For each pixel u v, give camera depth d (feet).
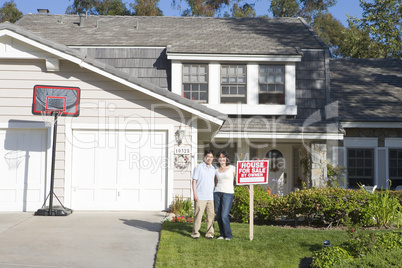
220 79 49.19
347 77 61.36
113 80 38.09
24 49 36.81
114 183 38.01
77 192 37.70
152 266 22.33
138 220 33.47
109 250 24.91
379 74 62.18
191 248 24.80
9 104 37.47
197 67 49.24
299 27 59.41
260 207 33.73
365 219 32.76
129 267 22.09
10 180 37.42
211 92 48.80
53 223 31.73
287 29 58.49
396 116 51.34
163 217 34.91
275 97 49.67
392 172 52.85
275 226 33.37
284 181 55.57
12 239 26.73
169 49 48.70
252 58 48.78
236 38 53.88
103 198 37.86
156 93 37.06
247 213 33.76
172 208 36.60
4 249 24.48
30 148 37.76
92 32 55.88
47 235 27.94
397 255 21.40
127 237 27.89
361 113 51.98
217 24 59.88
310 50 52.75
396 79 60.75
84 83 37.99
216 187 27.22
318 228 32.96
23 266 21.63
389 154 52.90
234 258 23.34
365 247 22.67
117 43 51.88
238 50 49.03
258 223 34.78
